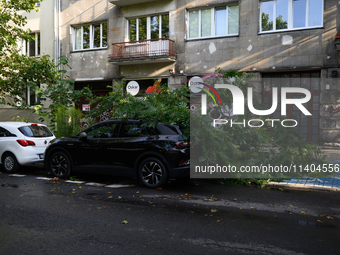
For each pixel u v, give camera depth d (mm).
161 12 16547
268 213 5094
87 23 18562
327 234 4137
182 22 16000
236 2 14914
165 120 7414
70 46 18984
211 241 3852
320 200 5984
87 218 4750
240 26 14703
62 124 11523
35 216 4824
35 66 14055
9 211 5078
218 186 7250
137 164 7180
